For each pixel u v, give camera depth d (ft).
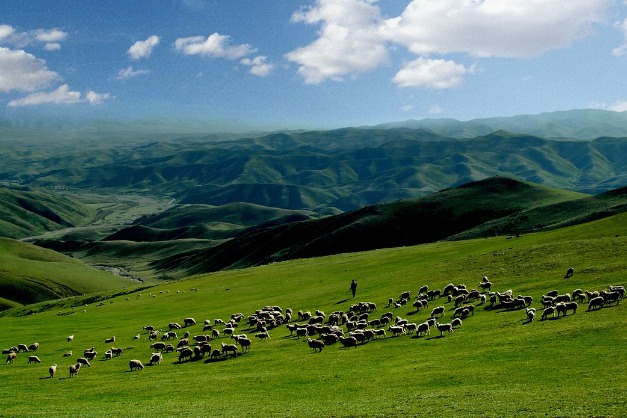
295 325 179.63
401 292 221.25
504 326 138.21
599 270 181.98
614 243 218.18
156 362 157.38
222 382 120.26
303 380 114.11
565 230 312.09
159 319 262.47
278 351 152.76
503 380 94.48
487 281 203.92
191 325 228.43
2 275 558.97
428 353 124.47
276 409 90.99
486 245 329.72
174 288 397.80
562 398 79.05
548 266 206.18
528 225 523.70
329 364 126.82
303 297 255.29
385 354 130.00
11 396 125.39
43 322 291.38
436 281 230.27
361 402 90.68
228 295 314.14
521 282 192.54
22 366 170.50
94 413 99.04
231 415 88.89
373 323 170.81
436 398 87.56
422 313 175.94
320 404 92.43
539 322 135.44
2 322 307.58
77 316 308.40
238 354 155.53
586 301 150.51
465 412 77.36
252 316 211.82
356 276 305.32
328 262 407.03
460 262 257.96
